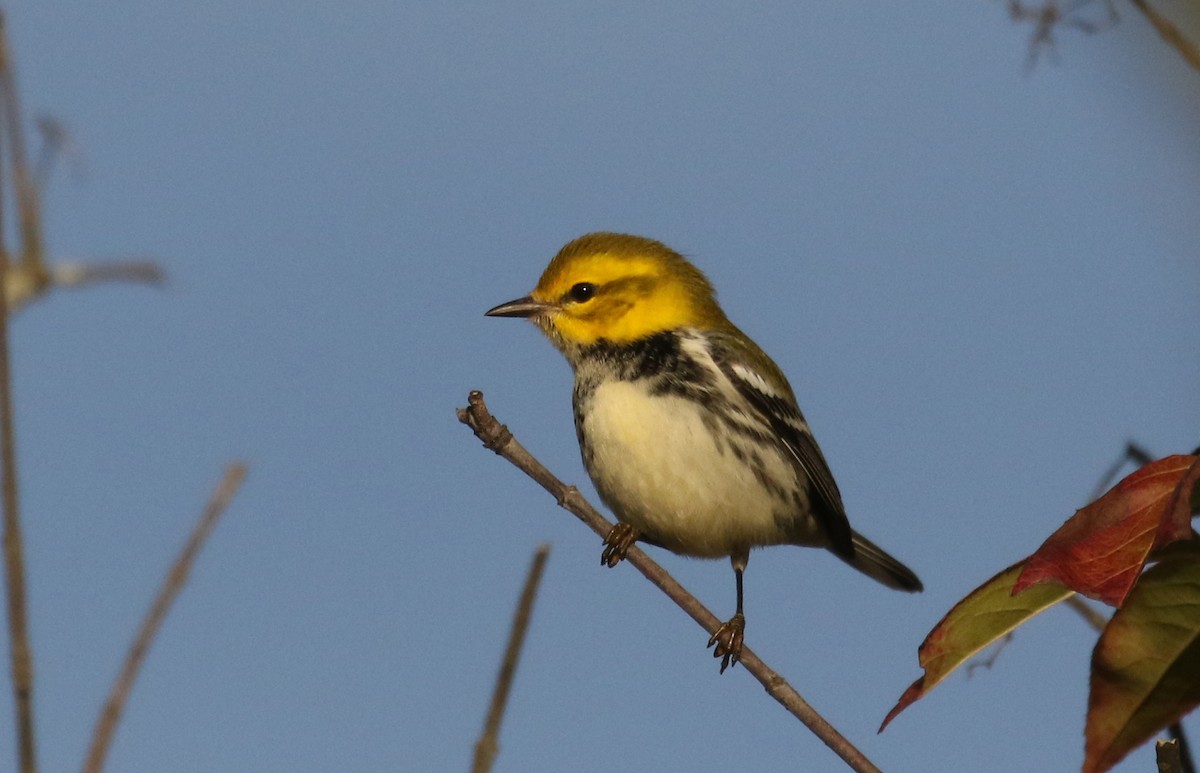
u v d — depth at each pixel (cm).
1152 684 606
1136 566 619
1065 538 632
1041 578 619
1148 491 637
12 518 646
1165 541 587
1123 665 610
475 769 695
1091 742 603
